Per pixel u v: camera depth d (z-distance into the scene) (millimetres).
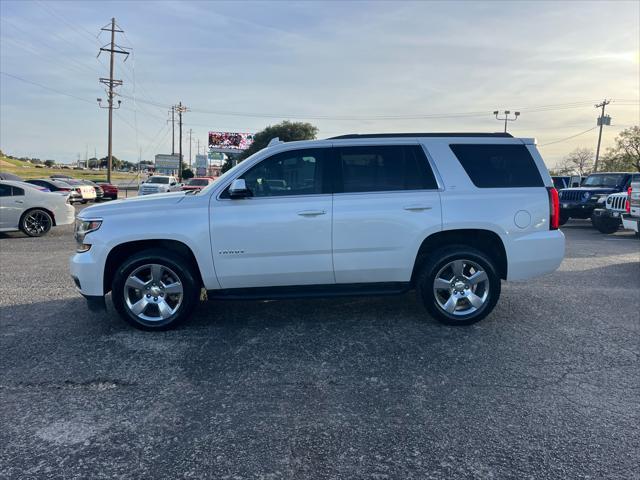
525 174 5121
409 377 3879
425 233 4902
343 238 4855
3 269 8391
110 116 43125
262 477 2648
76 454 2855
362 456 2834
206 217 4793
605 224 14500
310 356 4305
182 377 3885
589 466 2730
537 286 7023
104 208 4949
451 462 2773
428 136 5145
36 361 4191
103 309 4914
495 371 3994
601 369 4039
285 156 4977
